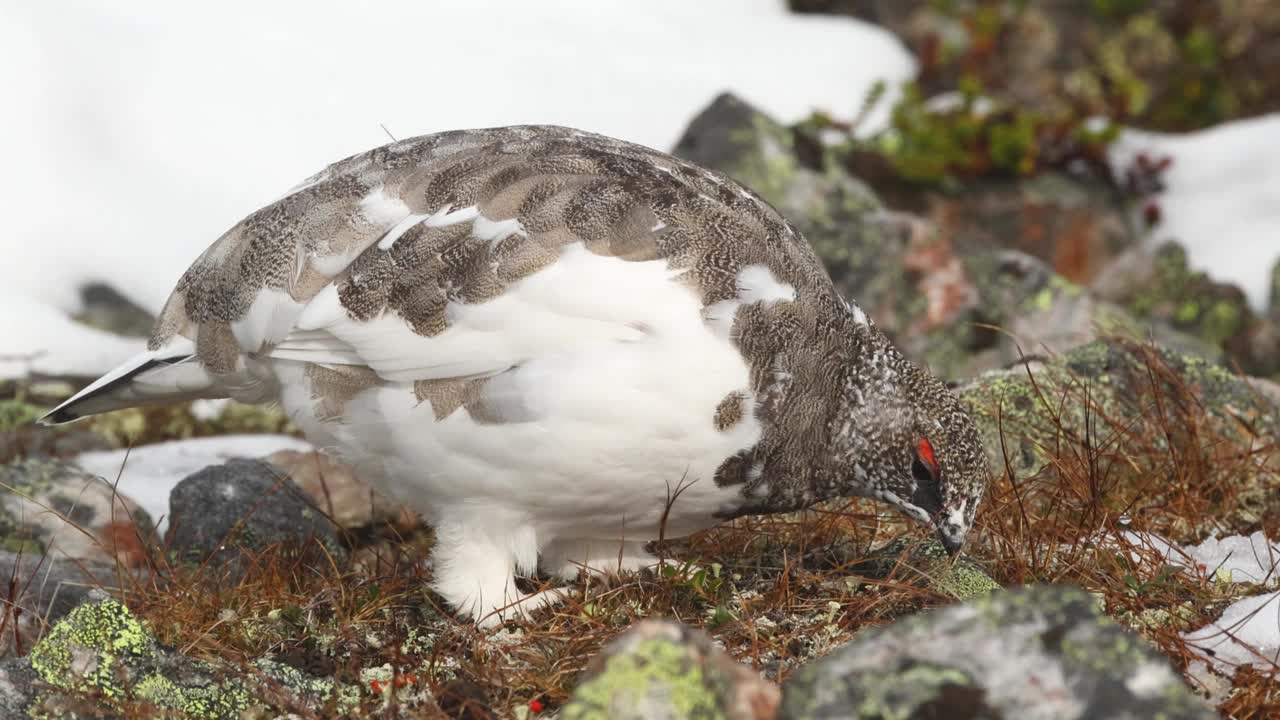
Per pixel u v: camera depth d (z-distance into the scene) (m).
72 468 11.85
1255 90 22.81
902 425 8.90
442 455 8.29
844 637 8.23
